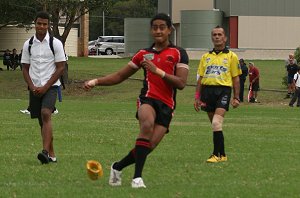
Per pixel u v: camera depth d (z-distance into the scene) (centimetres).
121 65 10462
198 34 11650
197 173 2081
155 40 1805
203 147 2761
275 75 9175
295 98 6372
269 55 11925
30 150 2600
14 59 9994
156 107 1762
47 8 8462
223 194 1722
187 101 7225
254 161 2369
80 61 11219
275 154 2577
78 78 8825
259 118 4516
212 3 12231
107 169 2136
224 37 2403
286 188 1825
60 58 2239
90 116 4397
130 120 4091
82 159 2364
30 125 3581
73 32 13625
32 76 2236
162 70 1777
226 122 4147
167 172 2097
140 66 1812
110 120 4075
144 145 1741
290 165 2278
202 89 2416
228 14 11825
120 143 2864
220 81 2380
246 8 11825
